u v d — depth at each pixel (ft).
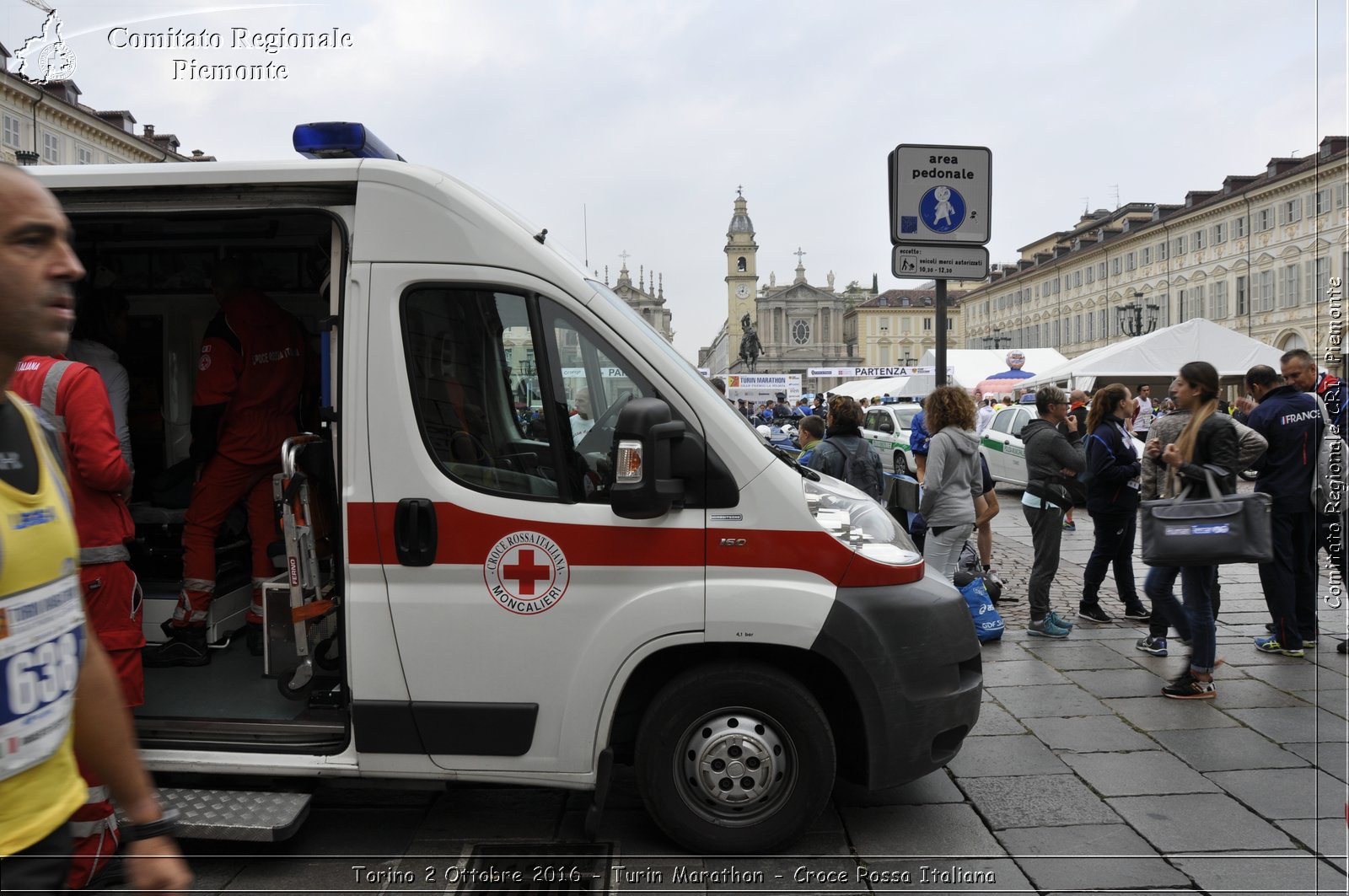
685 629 10.96
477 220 11.37
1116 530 23.02
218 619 15.55
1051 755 14.58
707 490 11.12
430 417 11.21
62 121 101.30
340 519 11.25
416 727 11.10
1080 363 73.92
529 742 11.06
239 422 14.88
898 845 11.69
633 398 11.26
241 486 14.99
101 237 15.53
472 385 11.25
